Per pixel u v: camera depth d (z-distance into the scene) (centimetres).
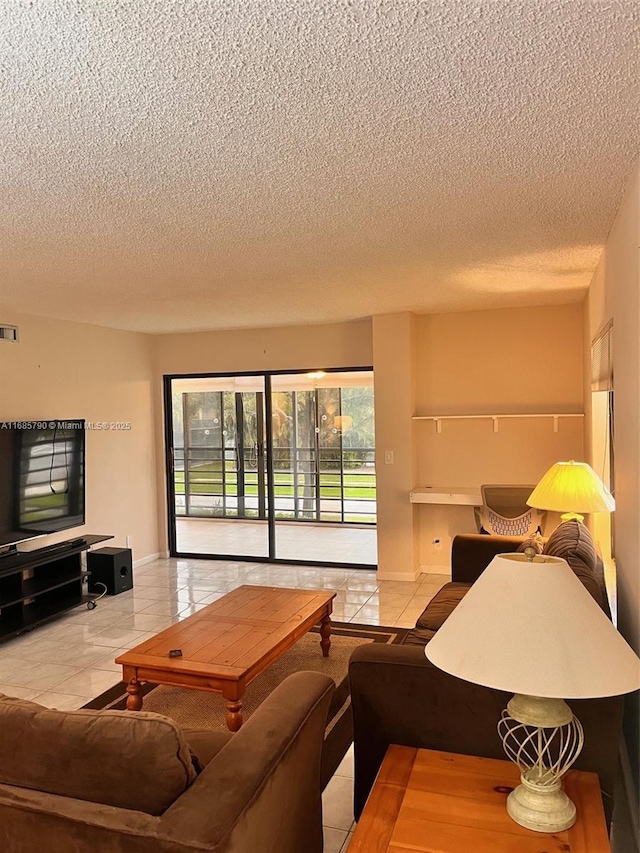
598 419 436
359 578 598
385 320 578
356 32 137
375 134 193
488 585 170
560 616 159
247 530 681
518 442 573
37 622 454
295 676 226
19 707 171
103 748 158
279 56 146
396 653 230
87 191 238
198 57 146
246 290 442
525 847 158
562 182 240
